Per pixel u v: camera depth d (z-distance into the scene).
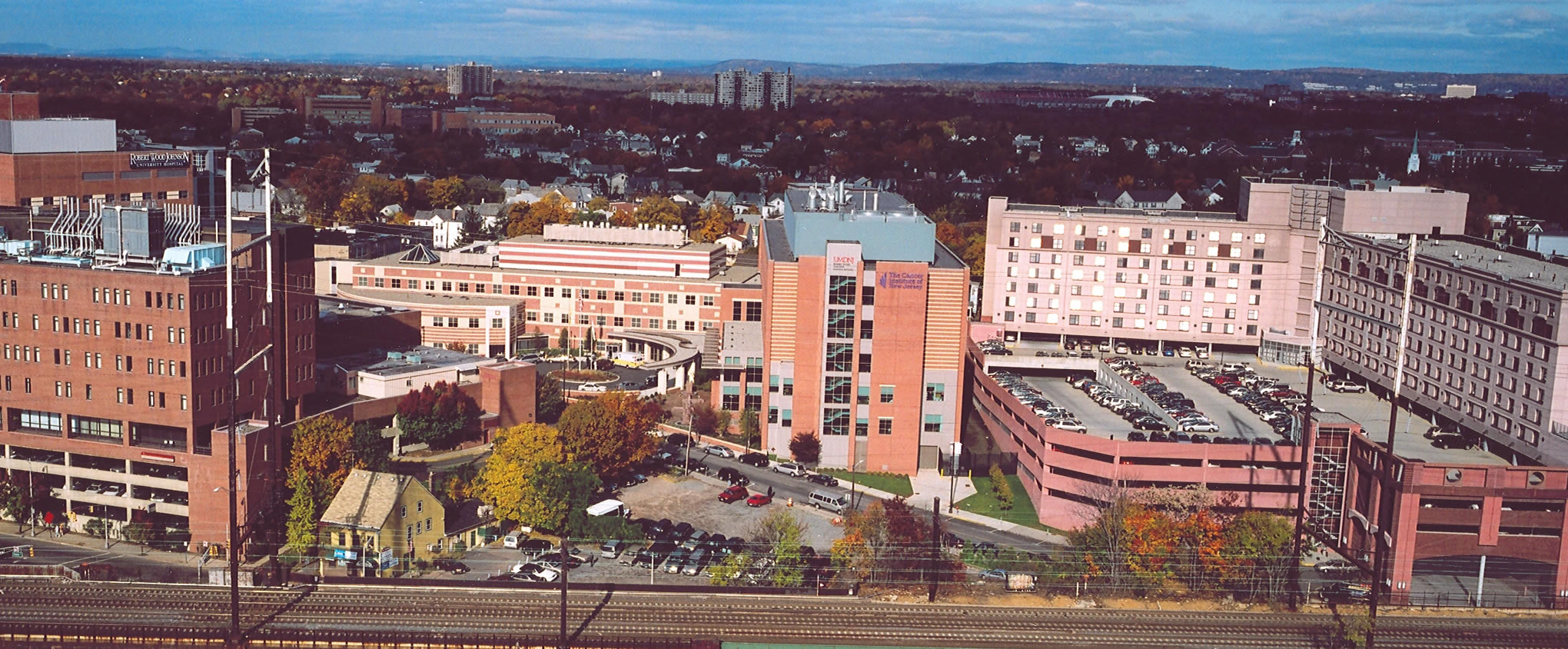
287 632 152.38
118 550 183.25
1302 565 189.00
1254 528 180.12
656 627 159.50
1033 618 167.50
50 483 199.25
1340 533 199.00
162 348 187.25
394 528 174.75
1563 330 199.75
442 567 177.50
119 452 192.12
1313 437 197.75
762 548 184.62
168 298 185.38
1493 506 181.00
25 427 199.00
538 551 183.50
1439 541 183.38
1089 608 171.25
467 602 164.25
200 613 159.50
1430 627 169.25
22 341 195.25
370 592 166.38
